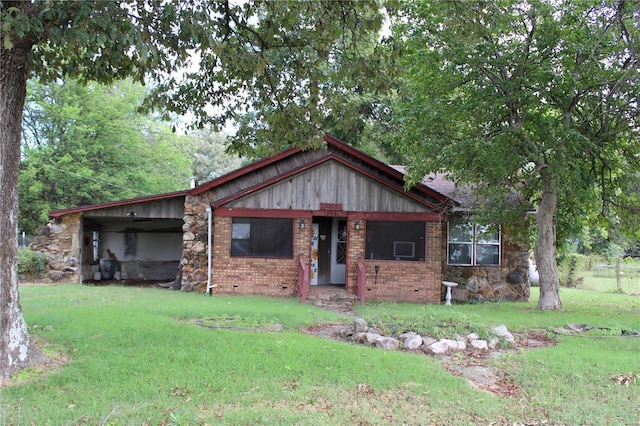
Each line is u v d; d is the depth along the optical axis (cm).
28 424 491
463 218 1700
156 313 1078
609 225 1616
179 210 1808
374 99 2452
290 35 978
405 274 1631
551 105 1362
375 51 912
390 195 1642
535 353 854
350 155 1708
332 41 938
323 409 559
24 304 1152
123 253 2258
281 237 1636
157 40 820
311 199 1634
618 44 1210
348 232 1633
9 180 630
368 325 989
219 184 1723
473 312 1330
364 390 626
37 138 3086
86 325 893
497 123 1363
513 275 1769
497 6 1206
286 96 1045
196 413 527
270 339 854
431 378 684
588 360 812
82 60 891
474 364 789
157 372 648
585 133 1348
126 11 704
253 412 535
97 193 3023
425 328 946
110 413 486
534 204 1633
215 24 874
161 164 3422
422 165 1346
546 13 1234
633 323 1185
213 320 1034
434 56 1307
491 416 572
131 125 3231
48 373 636
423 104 1356
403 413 561
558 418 576
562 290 2294
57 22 639
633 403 628
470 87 1323
